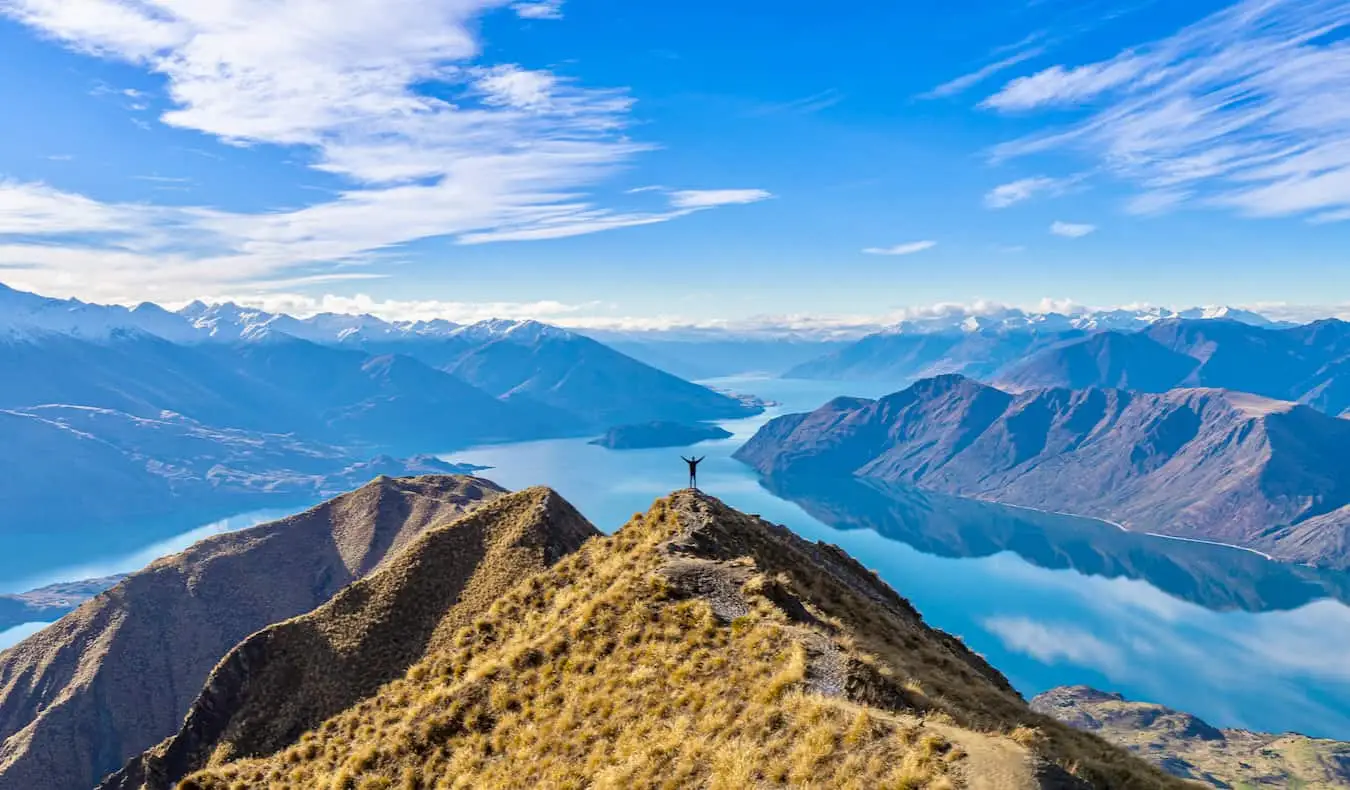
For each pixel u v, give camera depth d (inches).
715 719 1217.4
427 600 3700.8
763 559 2090.3
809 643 1390.3
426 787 1473.9
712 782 1063.0
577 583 2073.1
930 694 1278.3
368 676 3395.7
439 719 1620.3
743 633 1489.9
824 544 3216.0
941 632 2925.7
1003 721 1258.6
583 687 1509.6
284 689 3518.7
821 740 1040.8
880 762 968.3
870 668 1288.1
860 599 2247.8
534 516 3978.8
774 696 1215.6
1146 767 1191.6
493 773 1398.9
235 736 3417.8
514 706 1574.8
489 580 3663.9
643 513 2372.0
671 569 1819.6
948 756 952.9
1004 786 872.3
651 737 1249.4
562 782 1252.5
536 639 1784.0
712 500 2423.7
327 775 1672.0
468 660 1953.7
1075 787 896.3
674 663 1456.7
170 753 3545.8
